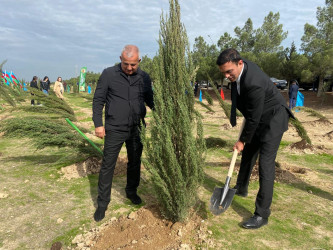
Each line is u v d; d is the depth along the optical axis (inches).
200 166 103.7
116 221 110.7
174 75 99.0
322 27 775.7
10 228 107.8
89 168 168.6
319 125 352.5
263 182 107.9
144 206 121.0
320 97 804.0
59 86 522.3
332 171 180.4
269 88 107.7
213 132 300.2
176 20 99.9
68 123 178.2
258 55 930.1
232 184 153.9
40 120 168.2
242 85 105.5
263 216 109.6
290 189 148.9
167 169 99.7
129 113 111.6
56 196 135.6
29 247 97.0
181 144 100.2
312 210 125.5
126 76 110.2
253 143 127.5
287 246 98.4
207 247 95.7
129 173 124.2
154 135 100.4
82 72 1060.5
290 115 115.5
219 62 102.9
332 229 110.3
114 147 111.6
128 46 105.0
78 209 123.0
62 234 104.5
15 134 161.9
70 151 162.9
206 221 113.0
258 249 96.2
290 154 216.8
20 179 155.8
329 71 721.6
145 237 98.7
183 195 99.0
